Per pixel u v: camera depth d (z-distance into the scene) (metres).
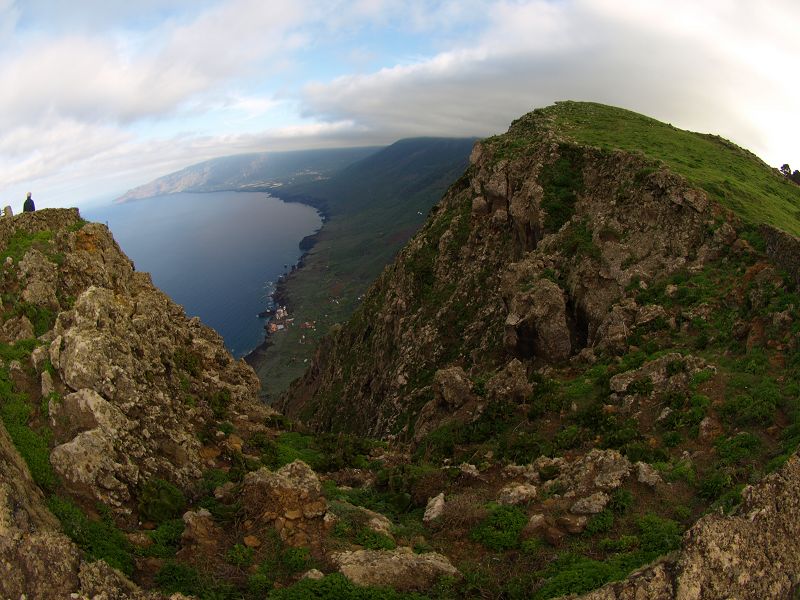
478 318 54.94
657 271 38.25
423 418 35.38
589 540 17.31
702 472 20.06
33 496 13.49
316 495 18.28
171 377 24.00
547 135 59.38
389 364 63.34
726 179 47.38
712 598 14.34
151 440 18.50
